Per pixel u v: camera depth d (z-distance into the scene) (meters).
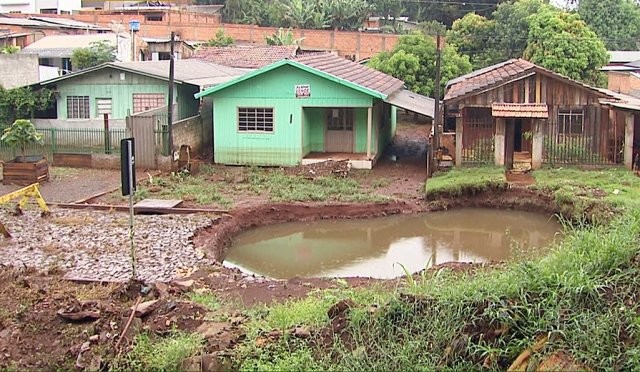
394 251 15.89
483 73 28.55
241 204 18.62
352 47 51.62
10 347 8.30
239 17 61.59
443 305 7.76
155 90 27.17
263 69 24.41
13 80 30.55
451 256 15.41
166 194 19.80
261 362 7.50
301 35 52.12
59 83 27.47
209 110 29.22
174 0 69.75
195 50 43.12
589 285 7.59
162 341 8.20
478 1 57.97
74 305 9.34
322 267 14.59
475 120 23.42
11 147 24.56
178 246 14.42
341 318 8.09
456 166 23.34
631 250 8.12
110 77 27.28
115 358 7.88
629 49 52.28
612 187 19.17
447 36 45.34
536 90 23.03
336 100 24.53
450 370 7.18
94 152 25.36
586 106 22.98
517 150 25.58
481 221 18.52
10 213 17.28
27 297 10.11
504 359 7.24
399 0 62.03
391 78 32.38
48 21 47.53
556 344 7.16
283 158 25.05
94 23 54.44
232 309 9.73
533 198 19.58
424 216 19.06
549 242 16.23
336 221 18.45
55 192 20.30
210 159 26.47
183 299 10.20
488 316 7.50
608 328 7.19
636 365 6.82
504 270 9.28
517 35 42.78
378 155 27.12
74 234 15.35
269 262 14.97
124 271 12.59
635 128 23.06
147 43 44.03
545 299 7.57
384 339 7.64
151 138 23.61
